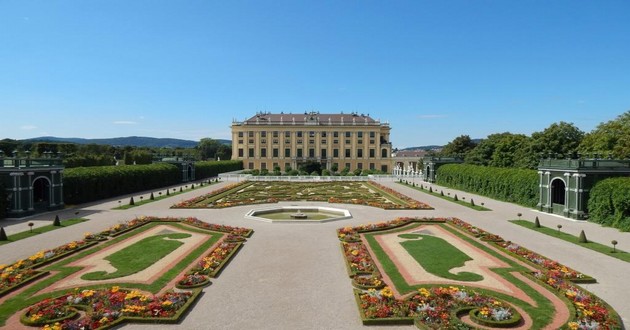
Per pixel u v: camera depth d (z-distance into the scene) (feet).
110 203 182.60
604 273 80.59
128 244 101.91
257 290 69.77
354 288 70.90
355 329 55.36
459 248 99.60
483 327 55.77
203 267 80.23
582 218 143.54
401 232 119.24
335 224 130.62
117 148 445.78
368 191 237.45
